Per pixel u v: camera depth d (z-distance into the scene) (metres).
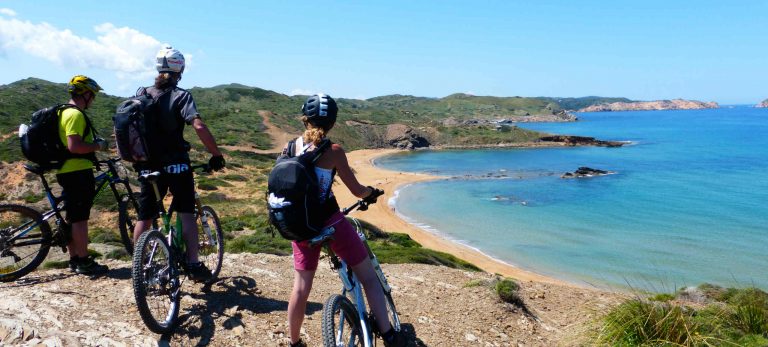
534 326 6.11
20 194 43.28
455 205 57.44
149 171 4.39
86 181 5.09
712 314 5.82
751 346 5.04
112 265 5.71
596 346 5.35
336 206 3.53
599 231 43.84
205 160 76.88
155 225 5.04
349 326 3.83
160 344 4.01
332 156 3.38
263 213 45.66
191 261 4.70
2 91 125.81
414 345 4.95
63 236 5.14
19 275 4.95
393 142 152.00
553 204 56.94
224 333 4.34
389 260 17.88
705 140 148.62
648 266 33.38
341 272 3.71
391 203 59.09
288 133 136.38
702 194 61.56
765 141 140.75
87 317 4.21
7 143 58.25
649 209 53.12
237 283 5.54
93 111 118.50
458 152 135.00
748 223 46.06
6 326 3.77
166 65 4.40
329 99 3.41
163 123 4.34
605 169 88.25
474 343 5.29
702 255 35.88
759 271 31.92
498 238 41.81
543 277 31.14
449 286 7.08
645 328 5.31
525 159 111.19
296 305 3.70
